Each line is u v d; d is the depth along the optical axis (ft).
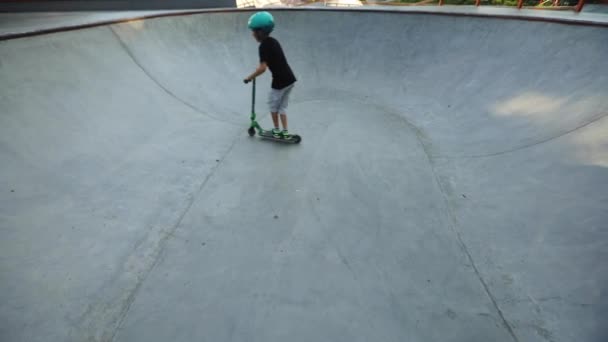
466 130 14.30
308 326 6.84
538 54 15.42
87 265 7.80
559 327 6.49
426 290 7.66
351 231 9.43
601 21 14.49
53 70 12.48
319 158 13.03
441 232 9.34
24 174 9.10
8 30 12.63
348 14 22.65
